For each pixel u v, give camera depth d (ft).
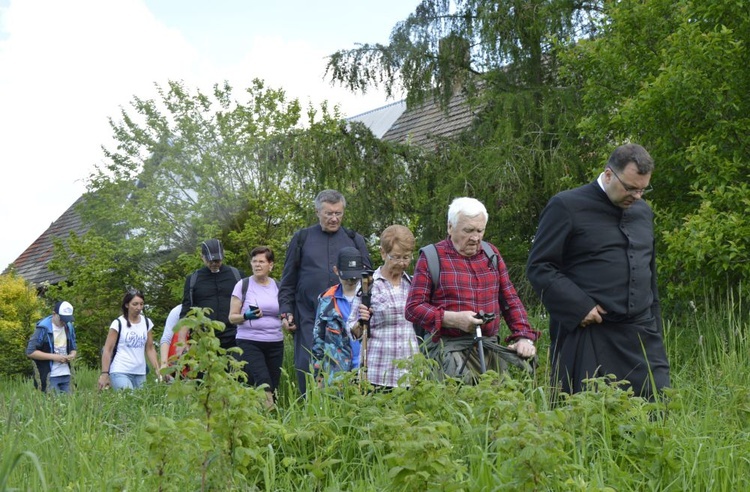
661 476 12.65
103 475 12.90
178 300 73.36
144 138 73.67
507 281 19.48
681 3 31.63
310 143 46.96
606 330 17.49
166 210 74.28
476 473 12.19
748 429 14.37
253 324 27.89
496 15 45.88
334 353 21.42
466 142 47.60
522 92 44.98
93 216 76.84
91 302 75.20
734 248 26.12
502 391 13.51
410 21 48.57
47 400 18.94
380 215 46.85
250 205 68.64
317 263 25.67
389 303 19.98
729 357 19.33
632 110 30.60
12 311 73.20
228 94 72.43
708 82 28.84
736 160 28.40
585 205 17.70
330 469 13.25
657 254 30.30
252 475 13.65
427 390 14.52
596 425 13.67
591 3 45.91
